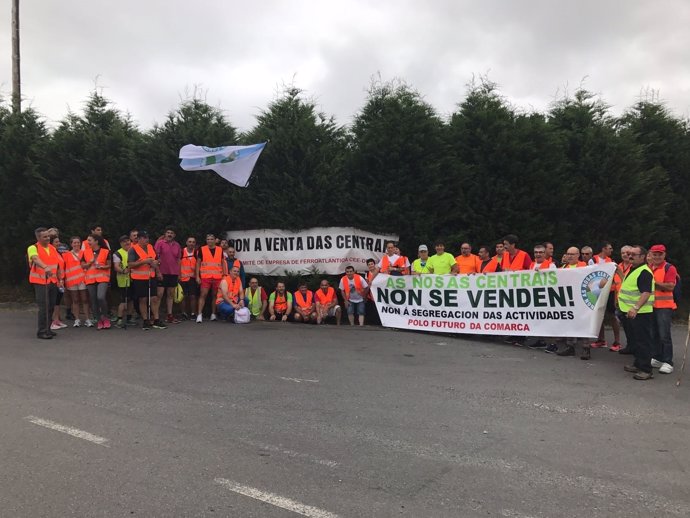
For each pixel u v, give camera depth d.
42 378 6.55
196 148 11.88
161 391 6.04
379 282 10.76
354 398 5.87
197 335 9.69
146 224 13.26
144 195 13.23
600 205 11.86
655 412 5.52
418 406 5.61
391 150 11.56
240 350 8.38
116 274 10.93
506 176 11.50
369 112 12.32
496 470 4.02
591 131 11.87
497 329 9.37
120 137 13.36
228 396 5.88
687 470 4.07
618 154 11.70
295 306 11.52
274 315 11.65
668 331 7.42
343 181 11.88
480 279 9.60
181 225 12.22
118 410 5.34
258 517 3.28
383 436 4.71
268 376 6.78
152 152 12.60
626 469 4.07
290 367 7.29
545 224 11.50
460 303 9.82
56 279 9.62
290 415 5.25
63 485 3.68
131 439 4.55
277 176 11.93
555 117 12.83
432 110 11.99
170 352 8.17
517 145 11.29
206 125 12.67
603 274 8.27
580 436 4.78
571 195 11.55
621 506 3.48
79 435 4.63
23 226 14.38
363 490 3.65
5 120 15.02
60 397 5.75
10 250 14.73
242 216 12.34
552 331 8.70
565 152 12.05
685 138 13.46
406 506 3.44
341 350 8.51
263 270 12.30
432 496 3.58
